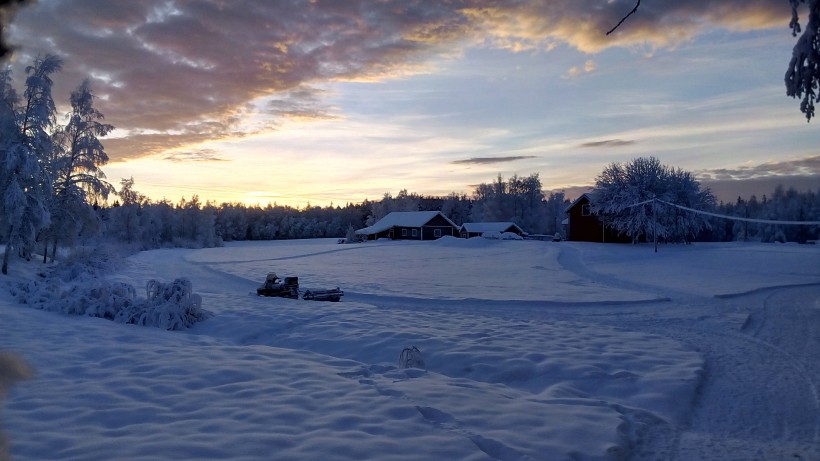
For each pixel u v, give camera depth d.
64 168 33.09
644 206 56.72
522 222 117.69
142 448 5.17
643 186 58.94
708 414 7.49
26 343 9.98
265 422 5.99
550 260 41.88
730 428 6.91
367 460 5.02
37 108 26.62
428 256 48.78
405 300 21.19
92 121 34.53
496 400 7.11
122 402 6.62
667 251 48.72
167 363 8.68
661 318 16.53
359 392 7.23
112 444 5.26
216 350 9.99
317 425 5.92
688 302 20.25
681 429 6.78
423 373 8.56
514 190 121.12
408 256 49.00
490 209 119.44
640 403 7.89
